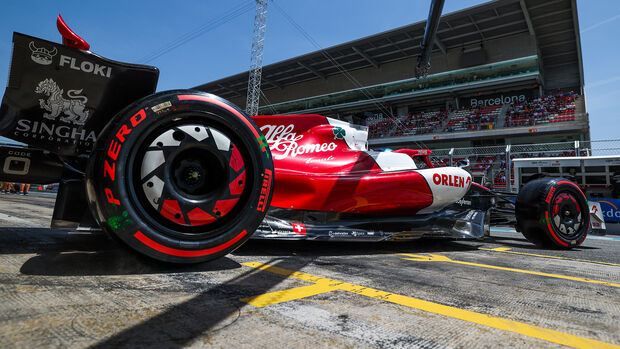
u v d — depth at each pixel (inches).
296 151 119.5
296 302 53.2
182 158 66.7
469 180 148.3
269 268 76.8
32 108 66.9
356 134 134.9
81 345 34.5
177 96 65.9
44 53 66.7
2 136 64.8
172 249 64.2
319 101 1421.0
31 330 37.0
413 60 1243.8
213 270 70.9
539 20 957.2
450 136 1006.4
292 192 109.6
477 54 1079.0
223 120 69.7
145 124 62.1
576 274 90.0
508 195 162.9
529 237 152.2
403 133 1130.0
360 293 60.4
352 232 114.9
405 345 39.6
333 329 43.2
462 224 142.7
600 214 232.2
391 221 128.7
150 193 62.4
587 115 837.8
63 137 69.6
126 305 46.8
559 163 414.0
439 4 413.4
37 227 123.2
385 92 1251.8
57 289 51.4
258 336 39.8
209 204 67.3
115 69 72.2
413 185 128.9
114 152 59.5
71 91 69.5
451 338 42.5
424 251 123.7
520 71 999.6
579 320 51.9
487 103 1098.1
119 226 59.1
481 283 73.2
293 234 104.3
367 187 120.3
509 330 46.3
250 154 73.0
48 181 80.4
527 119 927.7
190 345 36.3
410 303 55.9
